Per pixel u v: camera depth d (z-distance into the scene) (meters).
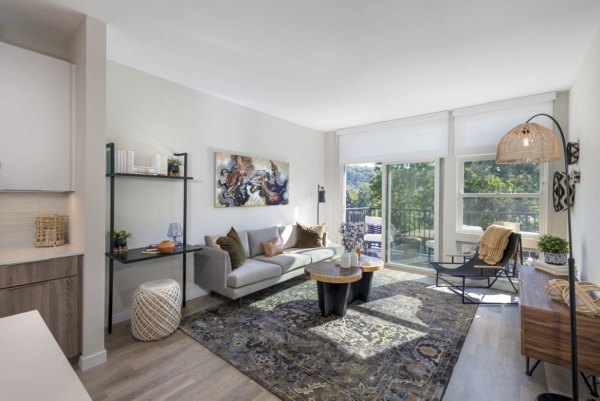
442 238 4.54
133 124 3.05
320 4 1.97
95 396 1.85
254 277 3.28
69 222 2.41
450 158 4.41
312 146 5.60
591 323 1.83
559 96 3.57
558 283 2.14
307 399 1.83
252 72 3.09
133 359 2.25
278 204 4.83
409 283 4.18
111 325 2.69
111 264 2.69
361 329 2.75
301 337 2.59
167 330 2.57
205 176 3.76
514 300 3.51
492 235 3.67
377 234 5.46
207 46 2.56
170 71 3.10
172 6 2.01
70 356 2.11
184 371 2.11
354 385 1.96
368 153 5.29
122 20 2.18
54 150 2.20
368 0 1.92
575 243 3.13
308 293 3.71
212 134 3.83
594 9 1.99
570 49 2.54
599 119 2.24
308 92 3.66
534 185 3.87
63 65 2.24
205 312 3.11
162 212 3.32
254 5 2.00
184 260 3.32
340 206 5.74
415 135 4.73
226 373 2.09
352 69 2.98
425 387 1.94
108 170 2.71
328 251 4.52
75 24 2.23
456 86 3.42
